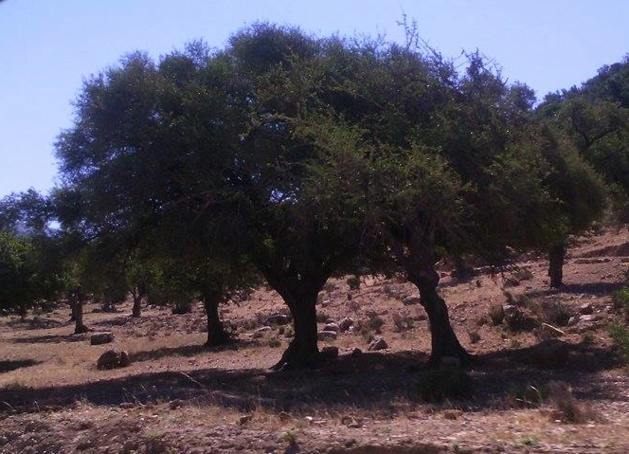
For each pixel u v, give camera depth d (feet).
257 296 208.74
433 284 67.36
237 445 36.06
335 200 58.70
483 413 41.42
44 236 74.23
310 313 78.89
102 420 43.78
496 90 67.67
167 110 68.74
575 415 36.86
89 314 260.62
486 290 120.47
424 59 68.85
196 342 130.93
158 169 66.90
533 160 63.36
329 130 60.18
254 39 74.84
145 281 123.85
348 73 70.28
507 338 85.81
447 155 62.75
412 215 59.00
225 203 67.62
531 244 70.08
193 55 74.90
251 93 70.90
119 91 69.15
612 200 105.09
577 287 106.73
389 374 67.72
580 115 111.14
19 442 43.68
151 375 79.87
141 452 38.40
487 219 64.64
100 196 67.51
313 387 61.41
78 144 71.15
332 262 76.79
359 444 33.24
